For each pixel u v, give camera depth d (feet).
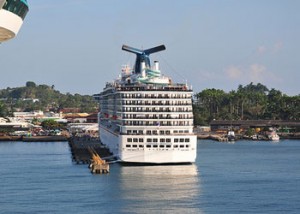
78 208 616.39
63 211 603.26
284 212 603.67
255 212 603.26
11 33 416.67
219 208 618.44
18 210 609.42
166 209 610.65
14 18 406.21
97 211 602.03
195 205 632.79
